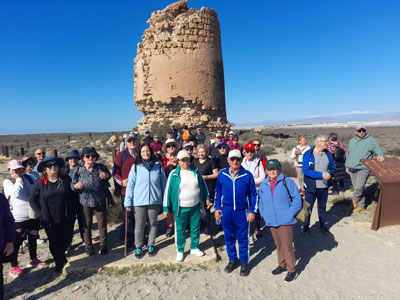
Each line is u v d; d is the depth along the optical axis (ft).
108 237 20.40
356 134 22.84
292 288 13.05
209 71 76.02
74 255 17.53
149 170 16.06
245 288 13.23
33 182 16.92
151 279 14.34
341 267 14.71
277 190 13.87
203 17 75.15
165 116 75.66
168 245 17.94
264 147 70.95
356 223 20.65
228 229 14.76
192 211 15.70
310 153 18.95
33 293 13.84
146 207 16.24
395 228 19.13
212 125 76.38
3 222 12.57
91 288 13.88
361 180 22.44
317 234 19.35
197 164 19.47
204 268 15.21
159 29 74.95
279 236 14.10
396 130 198.80
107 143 86.94
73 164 16.65
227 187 14.42
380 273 13.89
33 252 16.74
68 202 15.44
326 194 18.90
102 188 16.70
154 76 75.05
